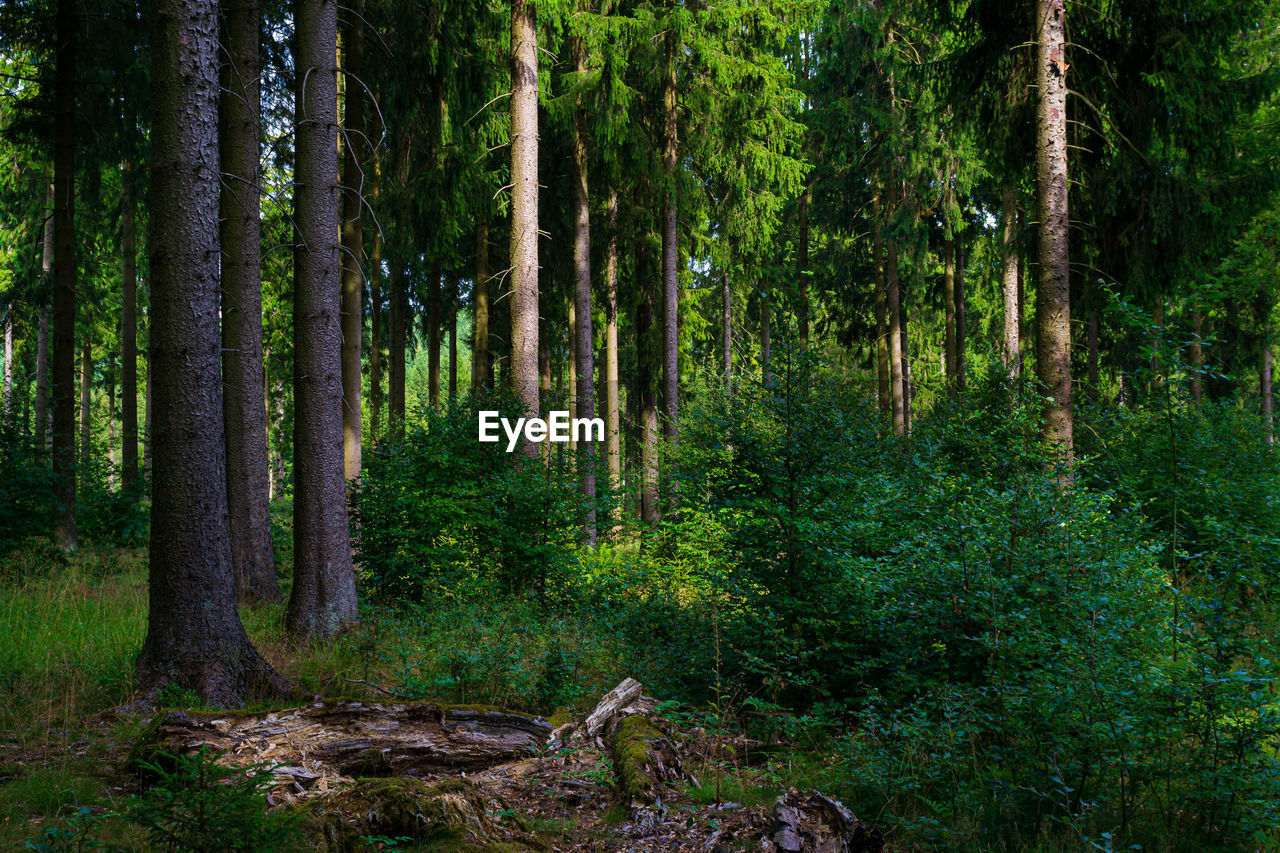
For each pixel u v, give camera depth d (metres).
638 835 4.10
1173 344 5.08
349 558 8.53
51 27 12.86
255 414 10.15
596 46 14.67
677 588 9.20
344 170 16.62
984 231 21.38
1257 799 3.86
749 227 19.06
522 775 4.87
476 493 10.28
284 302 26.81
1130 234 11.43
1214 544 5.34
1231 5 11.05
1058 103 10.22
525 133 12.47
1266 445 10.16
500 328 21.75
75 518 13.95
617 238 19.11
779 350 6.82
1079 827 3.95
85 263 22.19
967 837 4.00
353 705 5.13
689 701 6.60
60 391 13.26
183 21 6.17
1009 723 4.72
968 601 5.57
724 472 7.05
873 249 24.30
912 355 30.59
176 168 6.17
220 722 4.86
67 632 7.71
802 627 6.50
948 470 8.02
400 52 13.25
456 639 7.38
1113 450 9.83
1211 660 4.14
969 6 12.02
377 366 20.20
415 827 3.93
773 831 3.88
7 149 19.06
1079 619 4.97
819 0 16.83
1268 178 11.13
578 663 7.05
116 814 3.87
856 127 21.36
